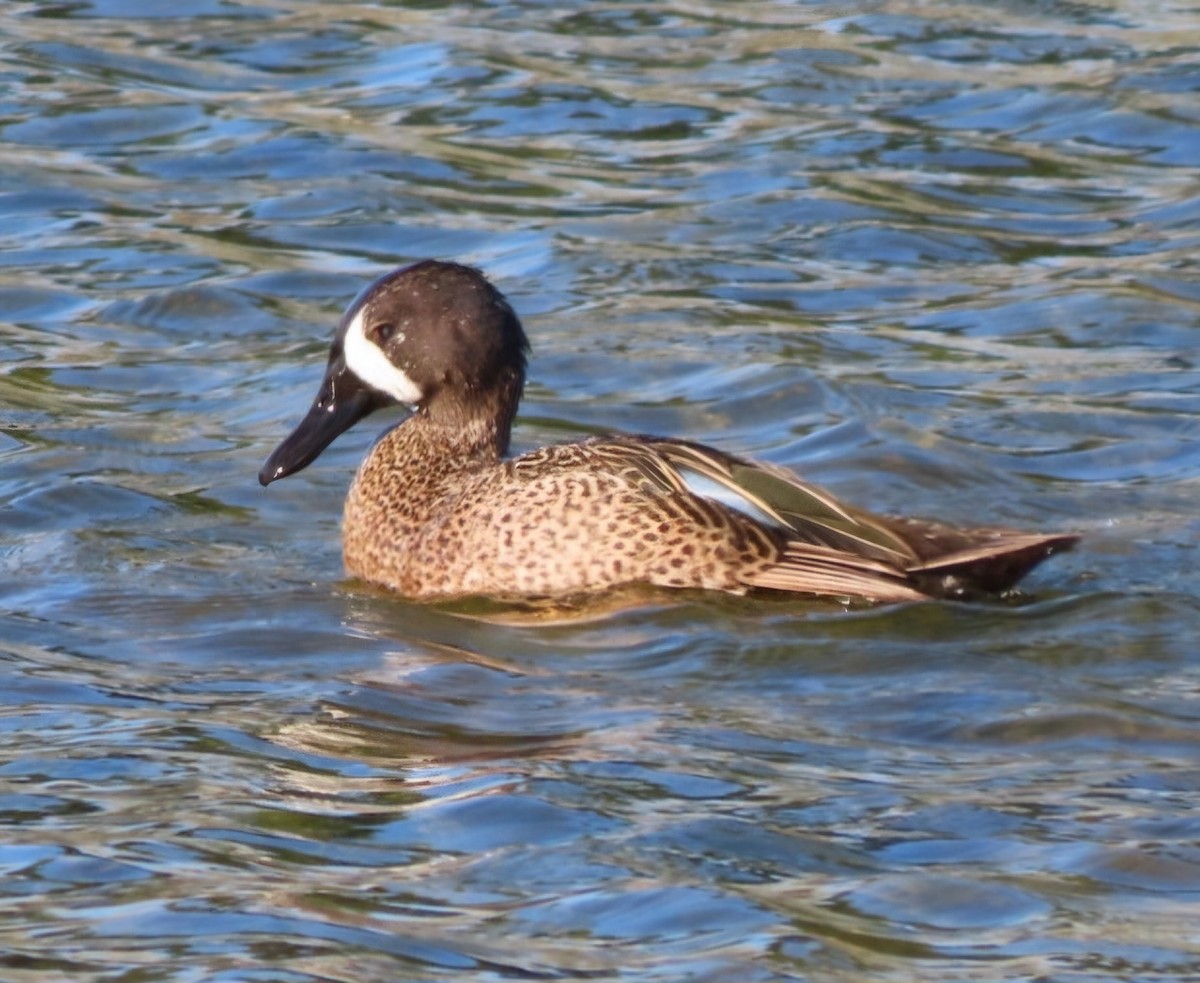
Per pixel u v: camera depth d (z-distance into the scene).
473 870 9.11
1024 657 11.88
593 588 12.89
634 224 21.27
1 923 8.61
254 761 10.44
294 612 12.89
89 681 11.65
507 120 24.08
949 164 22.77
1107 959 8.27
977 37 26.44
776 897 8.80
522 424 16.75
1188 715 11.02
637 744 10.61
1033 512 14.82
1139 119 23.73
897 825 9.57
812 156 22.91
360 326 14.08
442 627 12.59
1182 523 14.40
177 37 26.83
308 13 27.61
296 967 8.15
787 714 11.10
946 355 18.05
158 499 15.08
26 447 16.05
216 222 21.48
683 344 18.28
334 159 23.02
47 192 22.23
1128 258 20.28
